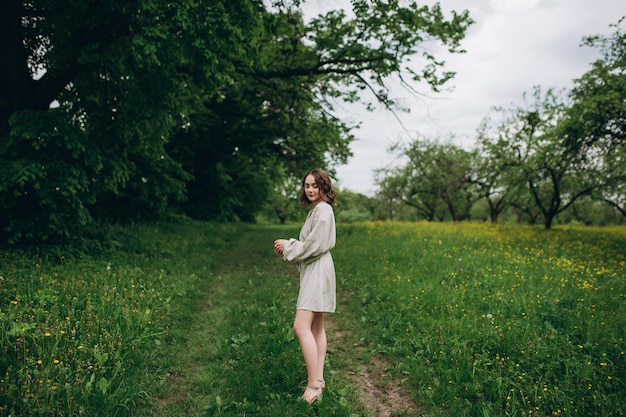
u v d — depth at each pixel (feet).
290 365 10.36
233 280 21.38
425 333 12.43
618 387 8.99
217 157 65.82
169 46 20.72
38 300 12.29
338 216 201.87
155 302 14.46
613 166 51.03
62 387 7.96
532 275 19.49
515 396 8.77
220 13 20.92
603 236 45.14
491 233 43.52
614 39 35.81
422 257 25.49
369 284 19.17
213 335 12.89
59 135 19.67
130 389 8.79
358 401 9.29
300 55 38.70
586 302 15.07
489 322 12.83
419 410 8.95
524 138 67.10
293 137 51.80
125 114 25.85
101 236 24.52
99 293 13.76
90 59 20.44
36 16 23.21
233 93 54.65
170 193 46.14
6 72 21.36
